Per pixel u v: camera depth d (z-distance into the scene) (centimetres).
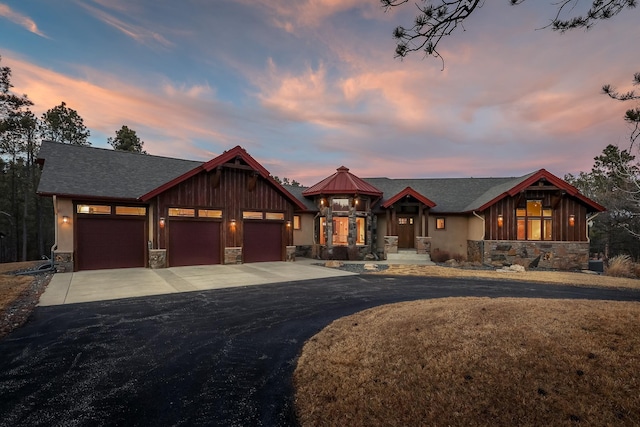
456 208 2067
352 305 824
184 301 868
